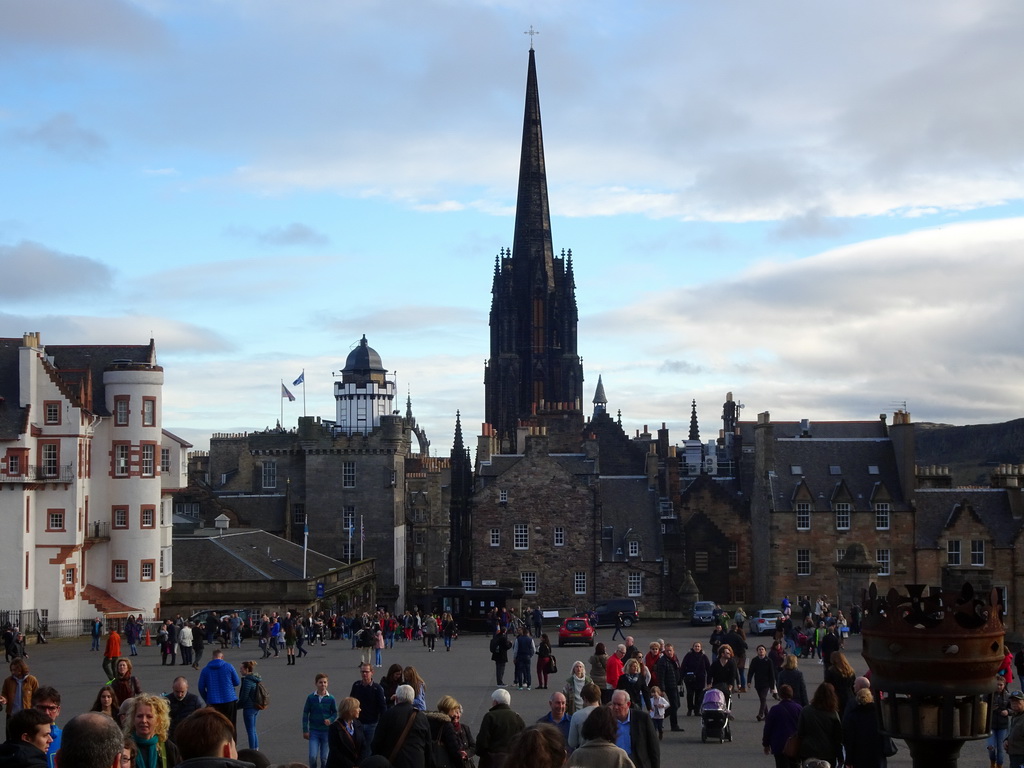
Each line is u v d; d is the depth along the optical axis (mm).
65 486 85688
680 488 121562
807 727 22750
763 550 109562
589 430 133625
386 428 136625
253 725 31344
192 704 24750
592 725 16625
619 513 112125
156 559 90688
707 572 112000
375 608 125625
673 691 37750
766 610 85250
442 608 95375
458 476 121938
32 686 25859
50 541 85188
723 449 143000
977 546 107188
